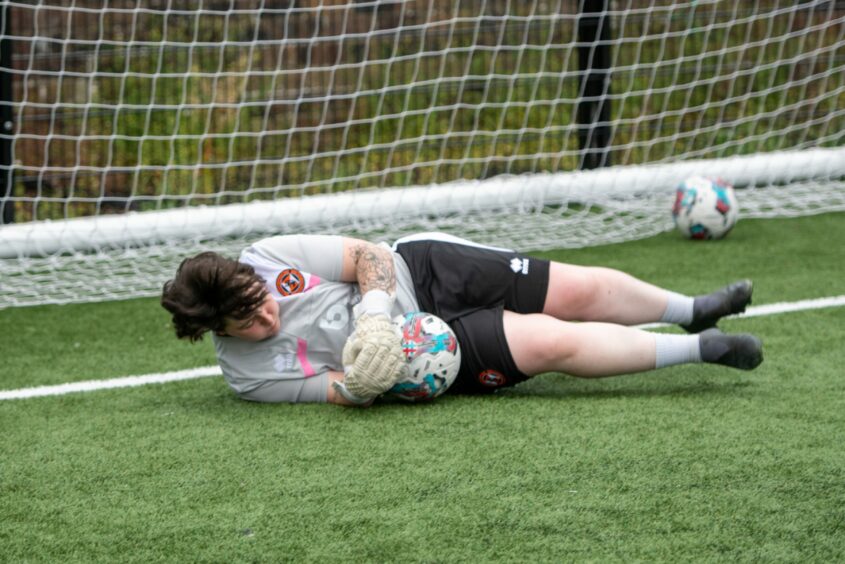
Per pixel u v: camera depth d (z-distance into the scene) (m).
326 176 20.89
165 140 20.88
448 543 7.17
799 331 12.23
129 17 22.28
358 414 9.68
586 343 9.70
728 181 18.33
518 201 18.45
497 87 23.14
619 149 21.83
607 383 10.53
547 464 8.41
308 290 9.88
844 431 8.98
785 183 19.77
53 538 7.45
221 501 7.95
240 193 18.47
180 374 11.56
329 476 8.32
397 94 22.89
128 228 16.75
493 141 21.20
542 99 23.12
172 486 8.27
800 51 22.73
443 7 23.88
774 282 14.65
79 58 21.42
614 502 7.70
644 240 17.48
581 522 7.41
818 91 23.98
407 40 23.61
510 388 10.46
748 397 9.95
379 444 8.94
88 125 20.81
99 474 8.56
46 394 10.95
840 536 7.13
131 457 8.91
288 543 7.25
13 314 14.26
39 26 21.36
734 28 24.42
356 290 10.07
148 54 21.20
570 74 20.38
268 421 9.60
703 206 17.05
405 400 9.91
